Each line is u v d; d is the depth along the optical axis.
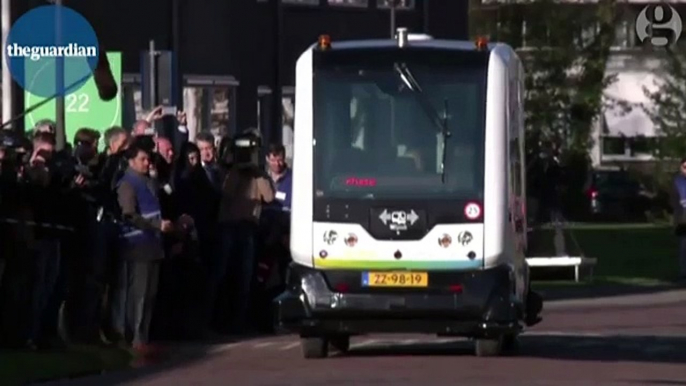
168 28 99.81
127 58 96.62
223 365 45.94
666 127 177.12
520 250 48.88
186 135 60.72
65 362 45.25
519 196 48.91
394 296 45.53
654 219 176.12
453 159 45.84
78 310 49.19
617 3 168.25
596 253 118.00
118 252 49.75
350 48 46.50
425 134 45.94
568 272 92.06
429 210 45.66
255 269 57.81
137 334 50.19
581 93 164.25
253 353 50.03
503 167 45.91
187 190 55.19
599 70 163.88
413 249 45.59
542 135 164.25
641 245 128.75
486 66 46.19
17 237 46.53
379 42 46.81
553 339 57.00
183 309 54.22
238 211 56.44
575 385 40.22
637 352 51.28
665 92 177.38
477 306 45.44
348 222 45.78
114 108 60.59
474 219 45.66
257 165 56.88
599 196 175.12
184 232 52.34
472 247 45.59
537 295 52.16
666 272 99.62
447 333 46.38
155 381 41.47
